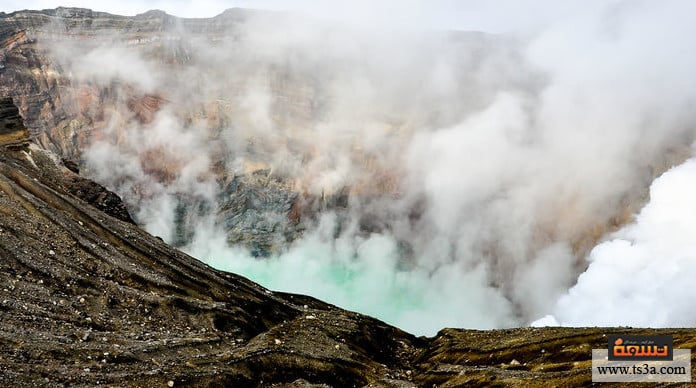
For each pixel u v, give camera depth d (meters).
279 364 76.31
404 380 85.06
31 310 69.19
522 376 71.56
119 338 69.94
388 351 109.12
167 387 59.69
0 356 54.59
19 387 50.38
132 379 58.91
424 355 103.94
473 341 101.50
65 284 81.62
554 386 63.84
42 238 92.12
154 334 75.94
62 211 107.19
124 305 83.69
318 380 76.56
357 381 80.88
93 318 74.81
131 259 103.31
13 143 140.38
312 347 86.44
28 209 99.50
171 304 88.38
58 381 53.72
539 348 84.19
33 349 58.19
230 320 92.19
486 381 73.69
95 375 57.16
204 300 98.94
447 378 81.56
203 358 70.38
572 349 79.00
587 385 60.84
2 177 107.25
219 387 64.94
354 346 99.62
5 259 80.62
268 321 107.31
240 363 72.00
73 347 61.97
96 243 101.00
